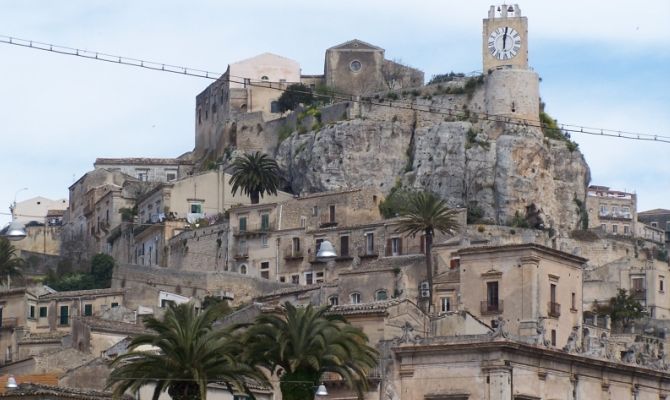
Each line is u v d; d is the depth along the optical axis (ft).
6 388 352.08
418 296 555.28
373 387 400.47
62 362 449.48
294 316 359.46
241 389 339.36
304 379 357.00
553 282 490.90
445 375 395.55
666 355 644.69
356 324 415.85
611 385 436.35
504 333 394.32
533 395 400.67
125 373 337.52
